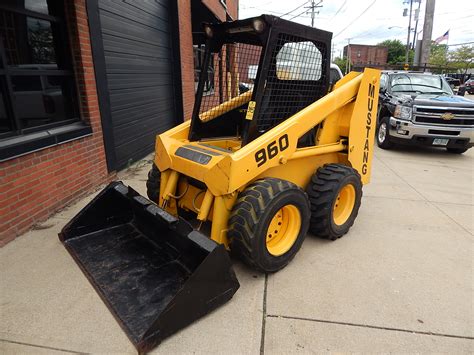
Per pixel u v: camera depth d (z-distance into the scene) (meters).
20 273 2.89
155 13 7.08
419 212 4.54
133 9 6.07
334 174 3.41
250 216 2.66
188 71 8.88
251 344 2.23
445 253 3.49
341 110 3.65
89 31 4.48
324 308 2.59
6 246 3.29
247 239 2.67
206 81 3.51
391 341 2.30
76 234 3.28
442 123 7.48
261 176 3.04
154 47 7.12
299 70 3.18
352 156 3.78
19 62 3.60
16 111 3.53
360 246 3.58
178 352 2.14
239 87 3.62
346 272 3.08
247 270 3.05
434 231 3.98
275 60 2.95
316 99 3.44
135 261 2.90
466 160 7.61
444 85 9.14
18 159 3.44
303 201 3.01
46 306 2.51
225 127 3.77
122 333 2.28
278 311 2.54
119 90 5.68
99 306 2.51
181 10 8.08
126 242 3.21
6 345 2.17
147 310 2.37
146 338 2.07
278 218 2.95
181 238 2.68
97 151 4.85
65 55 4.29
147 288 2.57
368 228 4.02
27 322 2.36
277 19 2.76
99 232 3.38
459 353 2.22
